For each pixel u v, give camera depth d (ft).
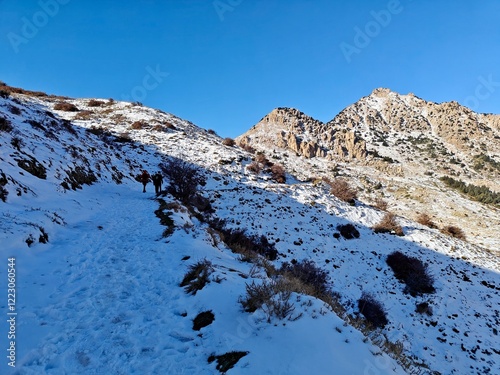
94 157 74.33
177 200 58.23
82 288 20.54
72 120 134.41
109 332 15.40
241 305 17.57
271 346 13.30
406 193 191.11
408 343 44.57
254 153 175.11
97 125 134.62
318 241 71.41
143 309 17.99
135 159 103.19
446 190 210.79
